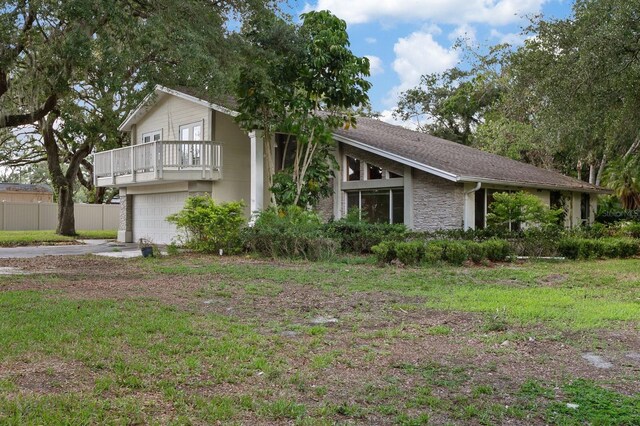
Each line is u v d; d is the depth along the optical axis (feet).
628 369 17.03
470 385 15.44
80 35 37.96
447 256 44.42
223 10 48.98
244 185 68.13
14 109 52.42
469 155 73.20
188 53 40.22
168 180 64.44
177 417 12.75
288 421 12.76
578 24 50.90
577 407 13.80
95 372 15.84
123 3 41.57
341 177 65.36
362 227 53.06
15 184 146.51
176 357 17.39
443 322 23.26
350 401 14.08
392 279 35.88
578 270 41.86
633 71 46.09
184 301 27.58
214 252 55.11
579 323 22.97
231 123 67.21
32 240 77.15
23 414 12.54
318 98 58.54
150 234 75.25
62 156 100.48
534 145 91.66
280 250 50.52
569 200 73.15
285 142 66.13
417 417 13.10
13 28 38.37
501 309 25.67
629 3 44.75
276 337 20.26
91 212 117.19
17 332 20.17
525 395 14.66
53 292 30.04
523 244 50.98
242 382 15.33
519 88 64.80
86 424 12.17
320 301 28.02
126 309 25.04
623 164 84.64
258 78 52.80
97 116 64.08
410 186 58.95
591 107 50.06
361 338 20.44
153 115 75.72
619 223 75.46
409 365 17.15
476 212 58.75
